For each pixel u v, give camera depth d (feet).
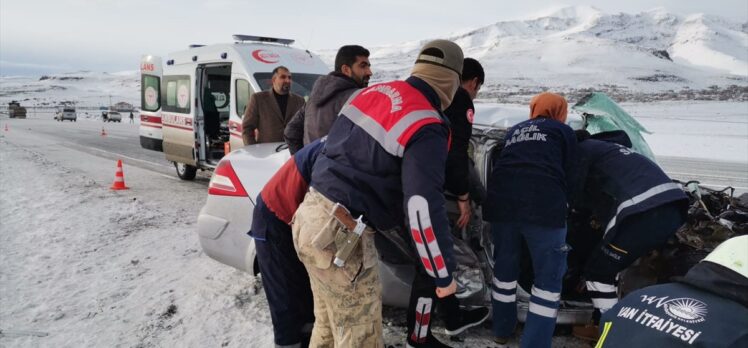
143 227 19.31
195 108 28.76
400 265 10.24
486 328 11.21
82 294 13.03
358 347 7.44
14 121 147.02
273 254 9.02
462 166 9.39
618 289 10.69
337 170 7.38
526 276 11.16
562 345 10.61
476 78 10.20
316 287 7.68
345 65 10.91
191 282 13.73
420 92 7.31
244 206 11.89
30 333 10.94
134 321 11.55
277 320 9.16
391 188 7.25
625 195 9.61
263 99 20.24
